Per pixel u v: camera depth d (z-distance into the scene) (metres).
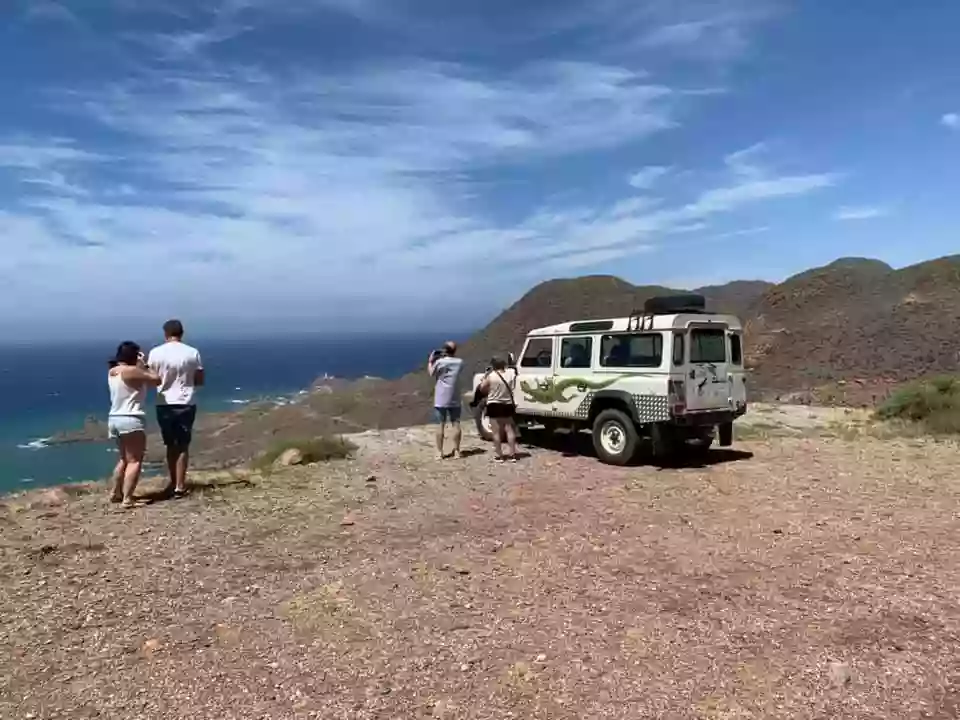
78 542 7.23
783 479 9.81
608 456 11.07
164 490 9.73
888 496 8.75
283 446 12.46
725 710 3.87
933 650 4.55
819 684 4.14
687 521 7.78
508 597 5.59
